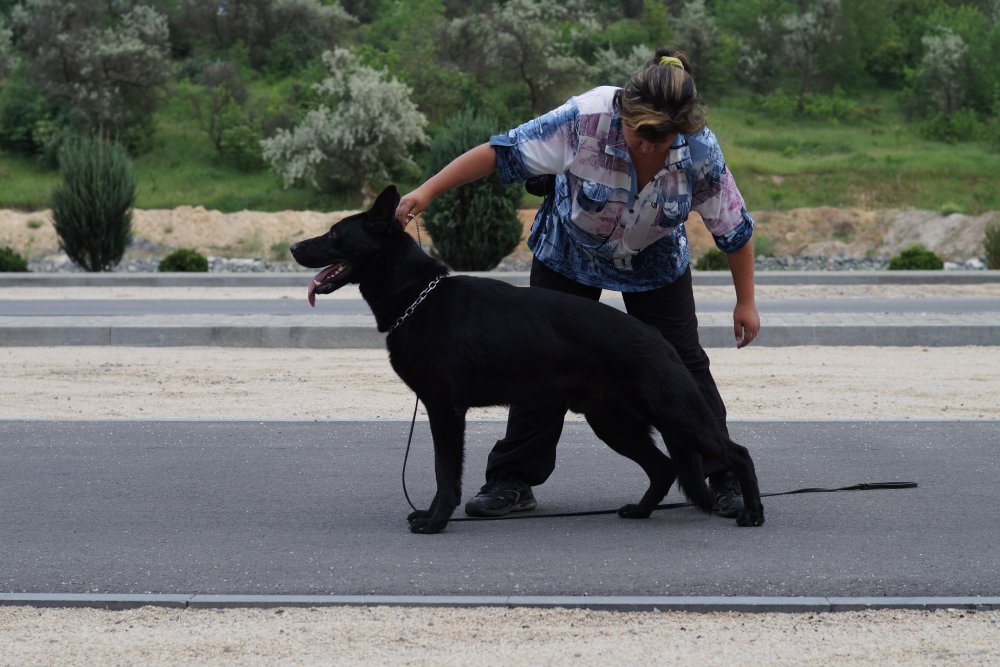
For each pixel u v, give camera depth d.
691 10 109.06
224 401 13.94
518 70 89.56
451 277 7.85
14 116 82.38
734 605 6.36
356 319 19.89
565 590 6.71
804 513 8.62
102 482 9.82
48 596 6.62
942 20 105.44
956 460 10.49
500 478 8.67
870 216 66.88
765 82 101.31
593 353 7.54
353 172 75.62
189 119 86.88
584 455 10.89
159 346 18.80
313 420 12.57
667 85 7.11
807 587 6.74
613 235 7.87
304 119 78.25
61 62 83.12
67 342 18.95
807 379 15.30
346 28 113.81
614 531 8.12
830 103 95.38
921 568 7.12
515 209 39.56
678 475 8.04
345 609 6.41
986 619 6.19
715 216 8.02
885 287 32.72
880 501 8.98
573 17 117.56
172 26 105.62
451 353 7.63
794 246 65.44
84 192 42.53
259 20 105.62
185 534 8.12
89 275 34.94
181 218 64.75
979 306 26.58
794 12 105.44
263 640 5.88
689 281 8.50
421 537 7.98
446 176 7.80
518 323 7.58
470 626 6.08
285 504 9.04
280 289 32.50
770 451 10.95
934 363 16.62
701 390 8.52
